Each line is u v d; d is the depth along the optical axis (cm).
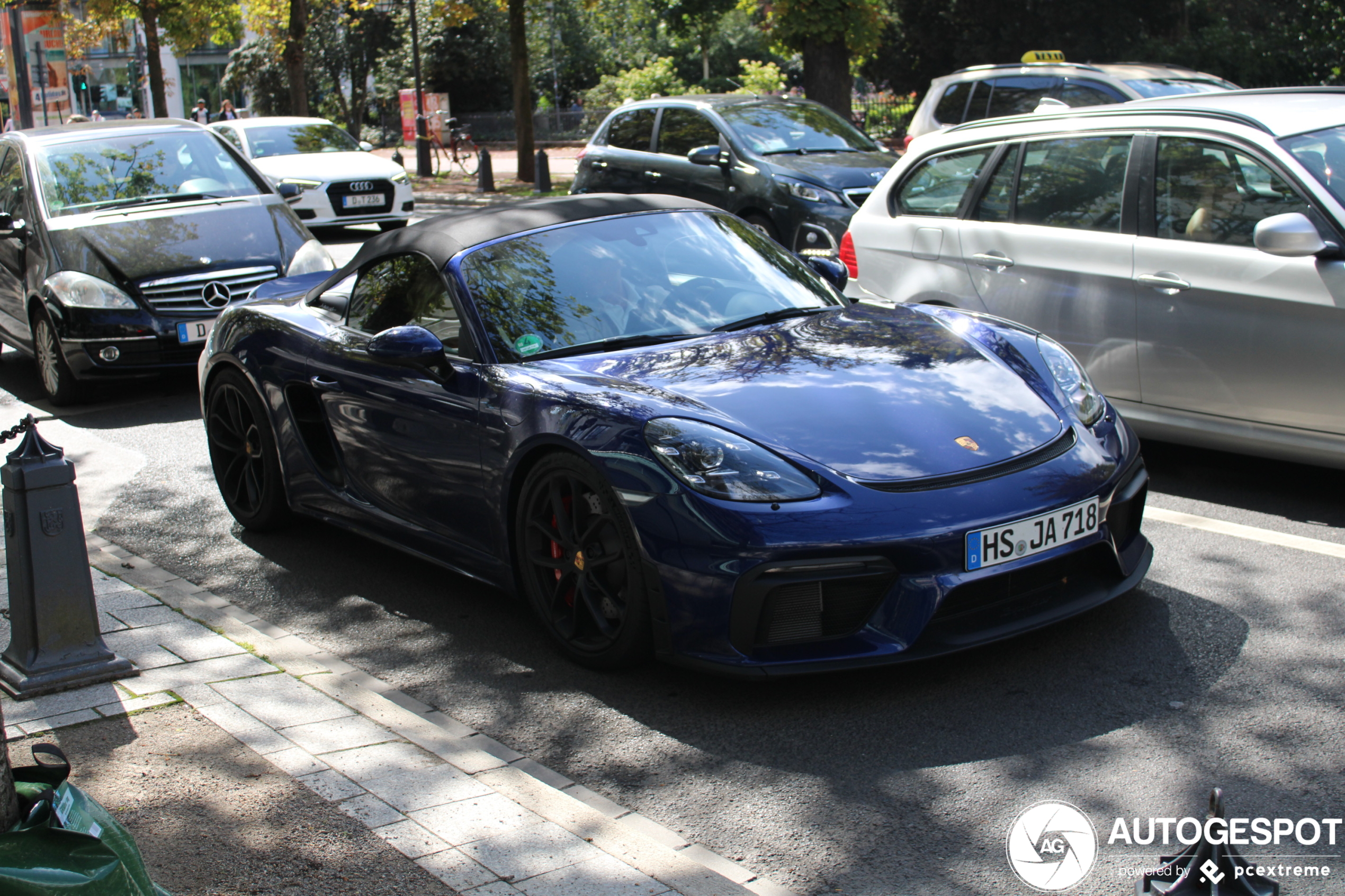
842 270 542
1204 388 539
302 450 520
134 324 815
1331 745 321
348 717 354
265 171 1712
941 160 664
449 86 5359
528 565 410
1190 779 309
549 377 409
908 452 365
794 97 1272
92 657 380
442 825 290
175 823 293
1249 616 406
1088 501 370
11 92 3547
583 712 368
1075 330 584
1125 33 3180
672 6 4516
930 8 3316
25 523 370
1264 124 536
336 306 525
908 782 315
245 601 479
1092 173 589
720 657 354
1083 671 372
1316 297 498
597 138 1338
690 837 295
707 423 369
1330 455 507
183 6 3122
